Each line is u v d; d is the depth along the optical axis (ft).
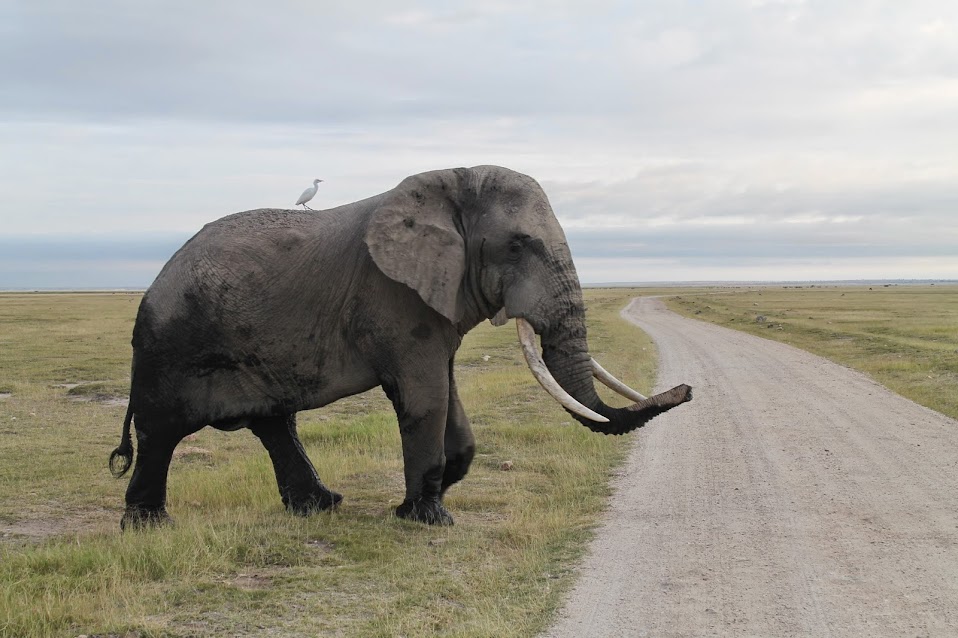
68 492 35.78
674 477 36.88
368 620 20.40
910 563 24.25
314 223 29.73
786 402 59.36
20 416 56.80
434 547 26.61
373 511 31.58
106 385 69.26
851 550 25.70
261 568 24.68
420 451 28.86
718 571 23.99
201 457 44.06
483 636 18.90
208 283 28.43
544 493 34.58
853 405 57.16
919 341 102.01
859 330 127.95
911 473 36.14
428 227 28.12
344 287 28.71
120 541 25.85
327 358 28.86
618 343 114.32
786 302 282.97
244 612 20.99
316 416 58.23
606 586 22.79
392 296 28.27
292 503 31.68
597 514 30.89
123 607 21.20
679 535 27.84
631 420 27.22
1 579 22.77
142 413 28.91
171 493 34.53
